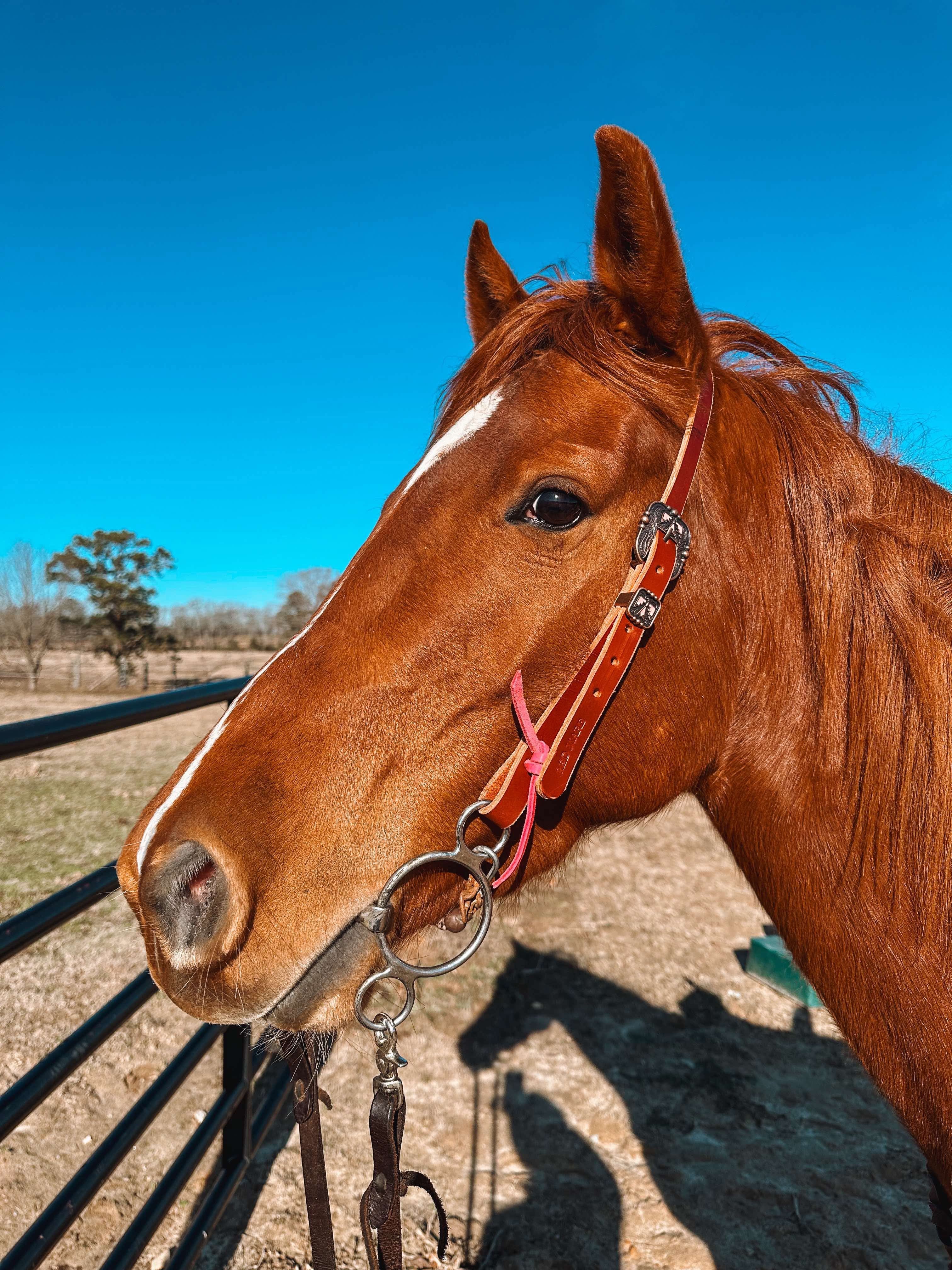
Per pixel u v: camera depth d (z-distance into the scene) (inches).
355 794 41.4
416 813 42.2
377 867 41.6
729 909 195.8
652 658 45.3
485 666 42.5
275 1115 101.3
